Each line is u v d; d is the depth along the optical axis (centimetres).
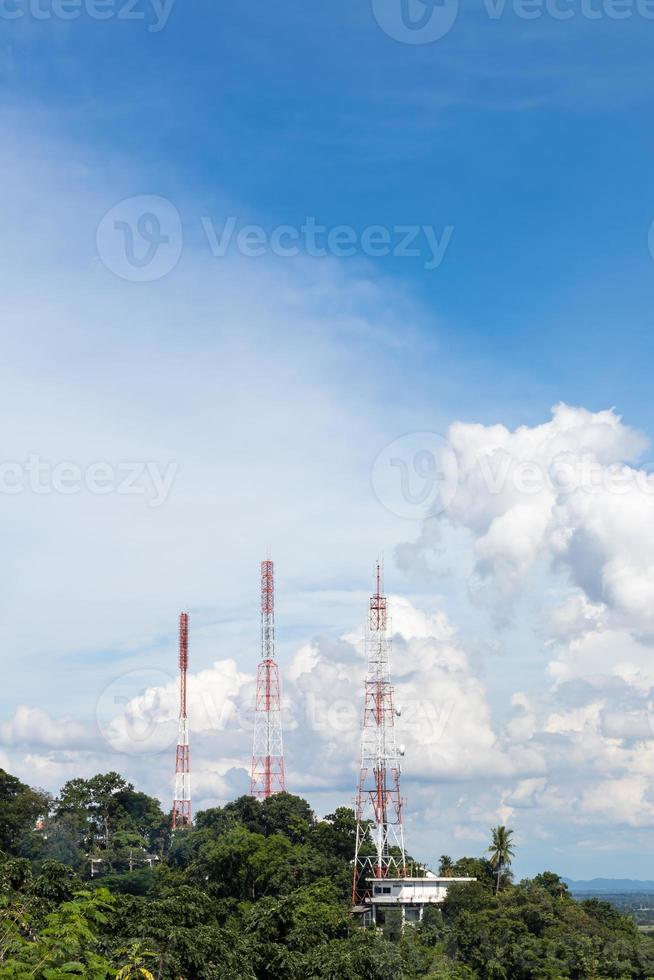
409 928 15750
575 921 16075
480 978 14475
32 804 18712
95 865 19912
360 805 17788
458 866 19562
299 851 18162
